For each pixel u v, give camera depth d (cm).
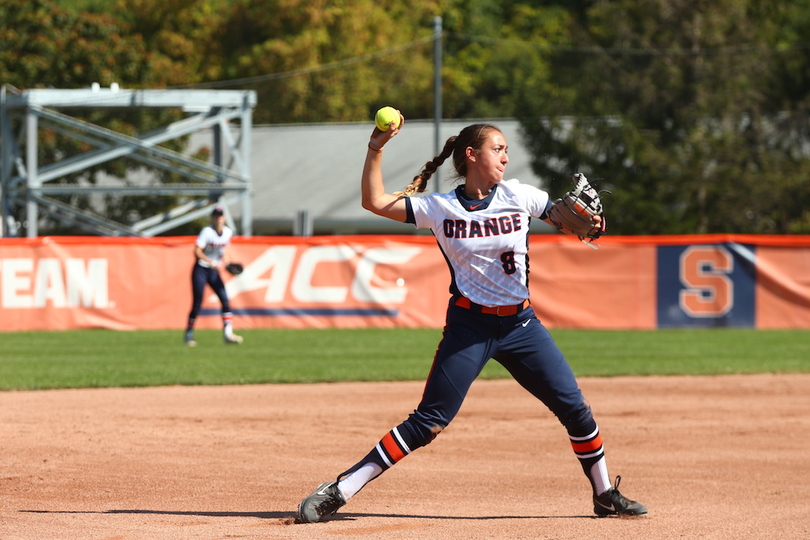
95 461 2461
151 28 15288
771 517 1908
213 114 9075
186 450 2628
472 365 1753
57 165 8600
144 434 2856
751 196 9388
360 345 5447
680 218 9500
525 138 10188
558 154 9950
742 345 5578
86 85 11544
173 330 6328
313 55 15012
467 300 1748
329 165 12912
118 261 6259
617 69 9900
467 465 2491
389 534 1731
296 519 1819
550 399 1812
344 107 15788
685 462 2538
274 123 15225
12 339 5647
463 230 1716
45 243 6131
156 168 11650
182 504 2005
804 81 9956
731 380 4191
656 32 10000
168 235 11569
